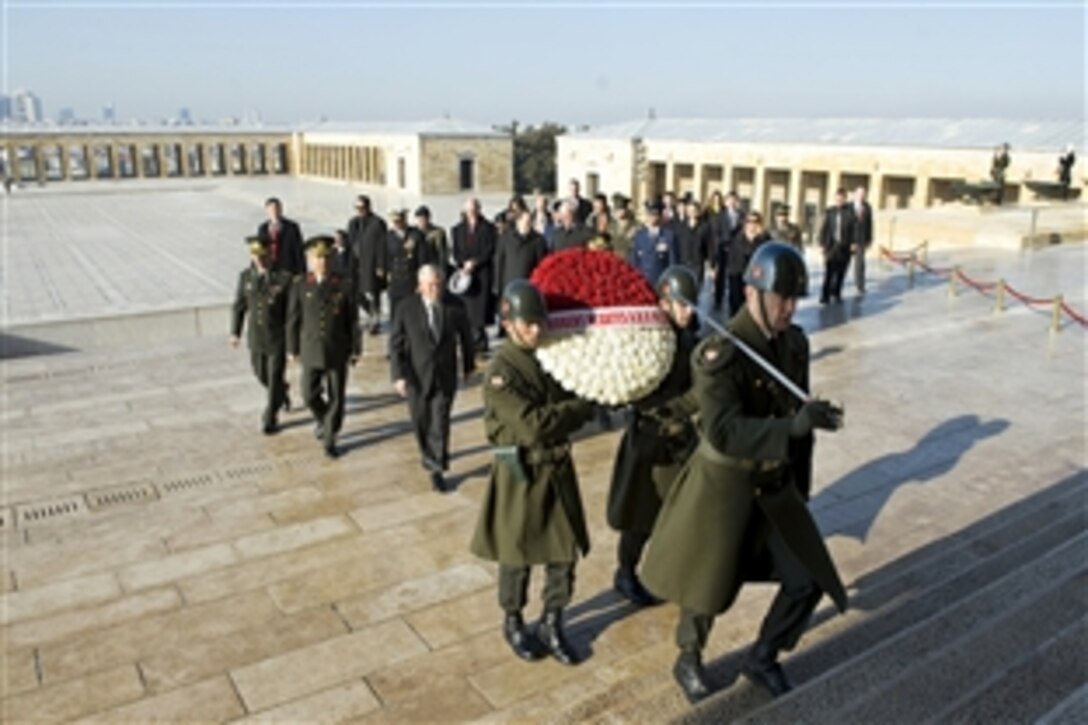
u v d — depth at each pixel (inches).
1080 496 278.2
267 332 346.3
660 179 2153.1
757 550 160.7
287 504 286.7
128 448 342.0
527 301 165.8
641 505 201.2
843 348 486.3
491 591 228.8
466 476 310.5
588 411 178.7
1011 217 1059.9
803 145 1765.5
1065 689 135.2
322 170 3430.1
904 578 222.1
